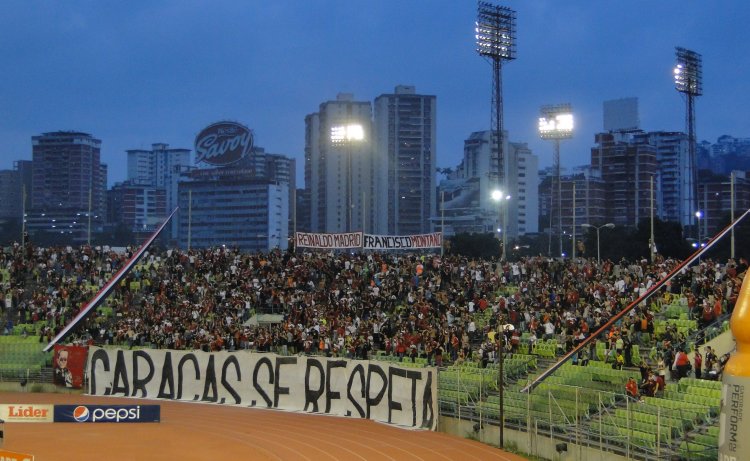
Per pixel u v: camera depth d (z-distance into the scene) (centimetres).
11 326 6197
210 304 6062
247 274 6588
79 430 4050
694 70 9638
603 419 3388
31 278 7006
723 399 1703
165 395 5016
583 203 19812
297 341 5191
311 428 4038
